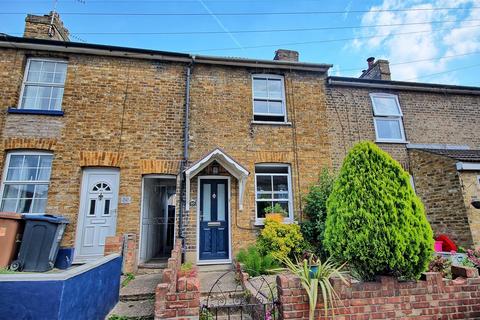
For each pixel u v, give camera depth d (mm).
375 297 3340
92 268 3617
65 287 2850
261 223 7703
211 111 8297
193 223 7410
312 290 3086
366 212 3566
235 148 8133
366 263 3512
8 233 5633
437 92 10219
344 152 8844
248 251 6770
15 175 7059
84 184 7270
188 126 8000
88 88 7730
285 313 3119
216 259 7410
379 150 3947
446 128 9867
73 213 6898
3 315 2658
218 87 8547
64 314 2820
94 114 7578
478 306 3527
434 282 3512
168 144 7781
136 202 7234
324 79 9398
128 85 7984
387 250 3357
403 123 9656
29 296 2729
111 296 4477
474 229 7148
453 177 7637
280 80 9273
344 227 3676
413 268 3455
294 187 8172
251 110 8602
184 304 3201
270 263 6102
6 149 6992
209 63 8594
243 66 8852
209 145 8008
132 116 7770
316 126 8836
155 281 5793
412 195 3686
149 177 7648
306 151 8539
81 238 6945
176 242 6133
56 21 8953
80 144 7324
